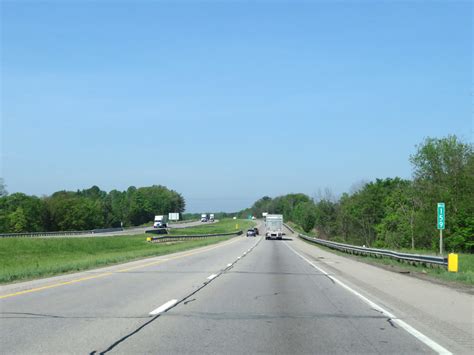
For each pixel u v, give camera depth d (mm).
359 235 103562
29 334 9281
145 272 23125
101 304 12992
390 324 10672
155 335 9297
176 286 17375
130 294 15070
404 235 69125
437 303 13859
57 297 14281
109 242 77688
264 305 13234
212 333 9539
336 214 117688
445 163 59188
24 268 25859
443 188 56844
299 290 16875
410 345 8711
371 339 9172
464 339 9211
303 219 146000
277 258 37188
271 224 92500
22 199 136250
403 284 18953
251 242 77688
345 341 8984
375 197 99625
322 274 23562
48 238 74250
